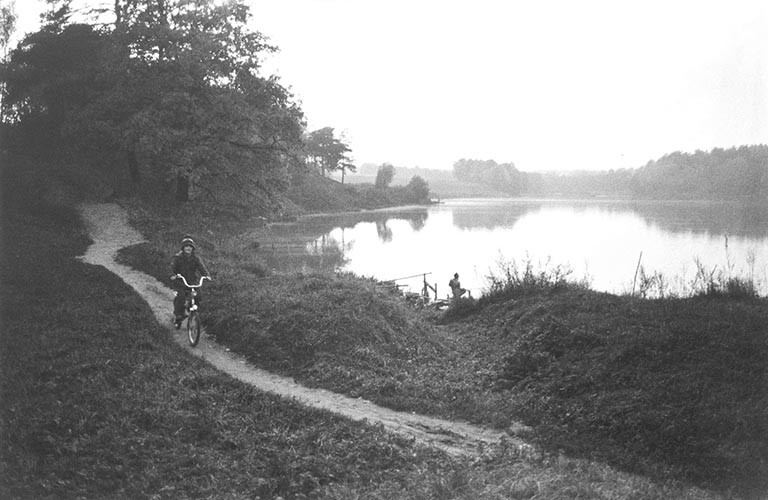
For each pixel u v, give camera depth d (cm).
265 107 3384
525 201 18950
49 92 3278
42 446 672
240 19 3319
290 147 3494
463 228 8031
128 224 2758
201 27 3244
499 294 1714
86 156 3509
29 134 3422
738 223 7000
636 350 1010
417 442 816
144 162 3744
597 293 1477
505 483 652
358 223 8856
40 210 2586
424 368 1191
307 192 11375
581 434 859
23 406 755
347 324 1279
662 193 15325
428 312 1917
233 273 1888
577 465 735
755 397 833
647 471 742
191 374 972
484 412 951
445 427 901
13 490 572
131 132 2927
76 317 1221
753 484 697
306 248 5475
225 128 3125
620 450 800
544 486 638
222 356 1193
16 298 1299
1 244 1892
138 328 1223
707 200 12306
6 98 3438
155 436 729
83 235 2442
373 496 624
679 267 3756
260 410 864
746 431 770
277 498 622
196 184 3375
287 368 1133
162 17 3188
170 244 2384
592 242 5869
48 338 1057
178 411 808
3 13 3800
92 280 1630
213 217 3444
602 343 1088
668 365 957
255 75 3375
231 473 666
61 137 3338
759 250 4459
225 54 3216
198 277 1321
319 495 632
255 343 1218
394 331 1361
